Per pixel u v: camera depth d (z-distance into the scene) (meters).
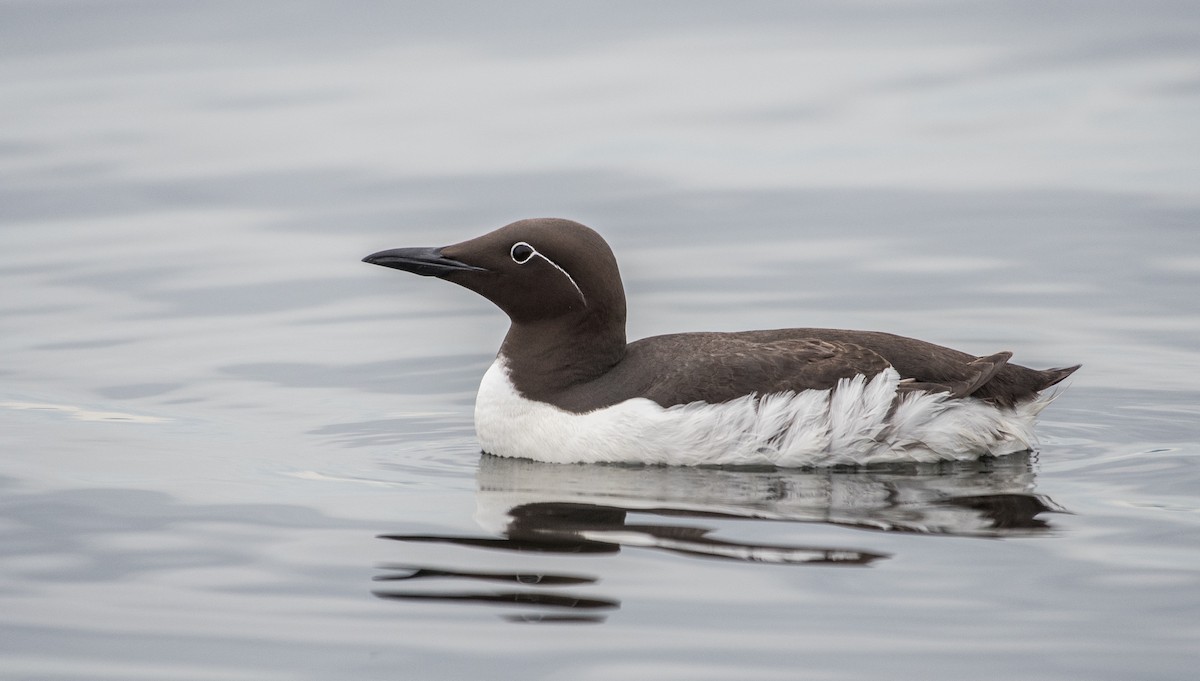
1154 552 9.60
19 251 17.95
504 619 8.67
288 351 15.14
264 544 9.86
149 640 8.51
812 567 9.36
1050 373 12.38
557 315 11.95
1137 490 10.96
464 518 10.34
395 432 12.78
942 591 9.00
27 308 16.30
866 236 17.95
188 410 13.41
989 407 11.91
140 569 9.48
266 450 12.19
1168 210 18.34
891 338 12.08
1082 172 19.62
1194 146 20.22
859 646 8.31
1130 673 8.02
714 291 16.38
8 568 9.52
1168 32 23.98
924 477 11.36
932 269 16.91
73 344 15.27
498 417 12.02
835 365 11.68
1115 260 17.02
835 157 20.47
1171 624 8.55
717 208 18.81
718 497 10.80
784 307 15.91
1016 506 10.58
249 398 13.76
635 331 15.30
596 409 11.77
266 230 18.61
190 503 10.73
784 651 8.25
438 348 15.30
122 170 20.30
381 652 8.30
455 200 19.02
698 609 8.77
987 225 18.19
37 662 8.28
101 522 10.33
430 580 9.20
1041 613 8.70
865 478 11.32
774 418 11.48
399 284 17.23
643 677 7.99
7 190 19.64
